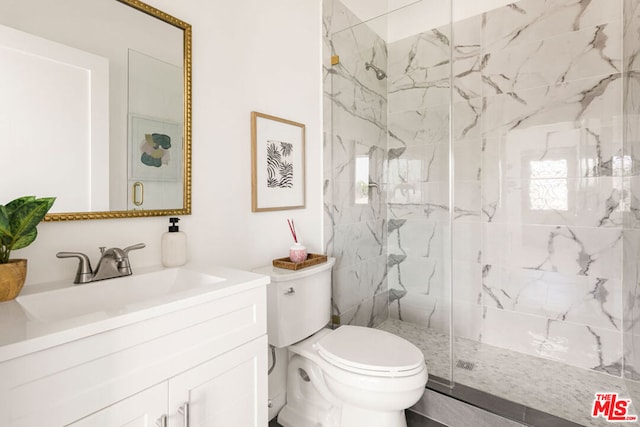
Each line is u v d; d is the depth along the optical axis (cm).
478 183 226
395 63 251
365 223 237
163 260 118
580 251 194
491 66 219
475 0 225
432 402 167
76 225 100
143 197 115
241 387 98
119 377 70
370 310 239
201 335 86
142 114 114
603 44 184
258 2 159
